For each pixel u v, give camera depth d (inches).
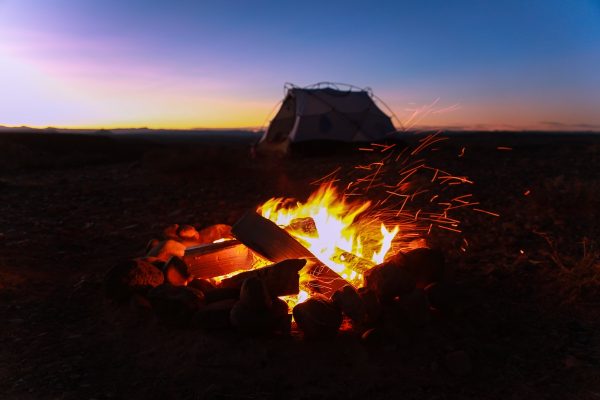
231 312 124.9
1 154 580.7
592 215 265.9
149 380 110.9
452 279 172.4
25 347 126.6
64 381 110.4
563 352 125.0
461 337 130.0
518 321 142.6
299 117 587.8
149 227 255.8
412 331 128.8
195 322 127.7
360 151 587.5
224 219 270.8
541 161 503.8
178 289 133.1
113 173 489.1
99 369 116.0
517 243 218.5
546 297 159.0
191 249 151.6
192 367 114.6
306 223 163.2
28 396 104.9
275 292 129.0
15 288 166.1
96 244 225.1
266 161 561.0
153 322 135.2
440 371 115.6
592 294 158.2
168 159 480.1
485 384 111.7
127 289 144.5
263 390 106.9
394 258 145.9
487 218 268.2
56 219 273.6
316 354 118.6
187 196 348.2
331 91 622.5
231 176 439.2
